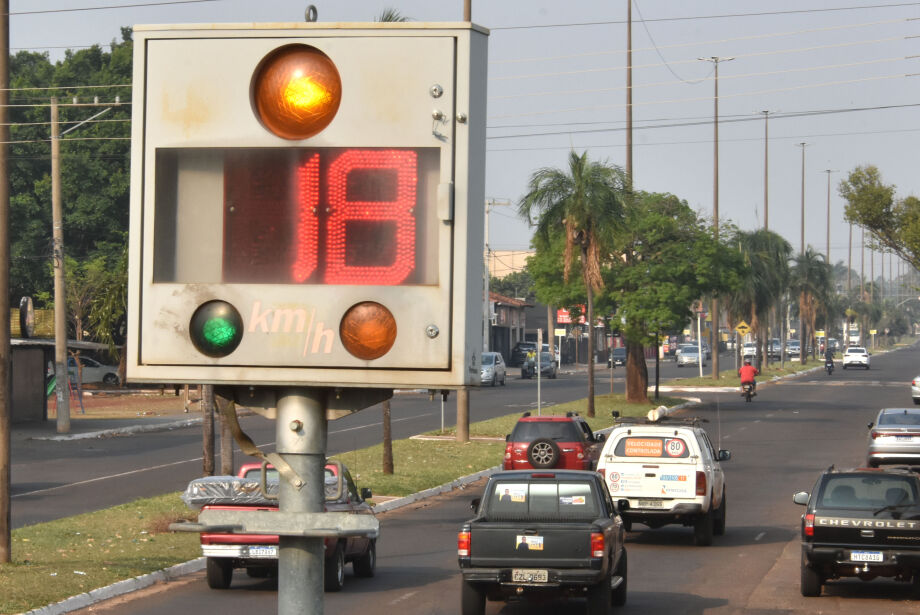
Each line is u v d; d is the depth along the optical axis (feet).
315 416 64.69
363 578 222.48
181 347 62.49
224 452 300.40
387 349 61.00
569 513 186.19
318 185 61.57
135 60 62.64
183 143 62.34
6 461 214.07
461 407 488.85
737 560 247.91
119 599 196.65
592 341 607.78
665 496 264.31
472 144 61.05
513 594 179.93
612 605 196.24
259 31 61.82
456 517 313.53
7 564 212.23
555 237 606.96
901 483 207.41
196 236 62.54
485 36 62.18
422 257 61.05
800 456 458.50
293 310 61.57
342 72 61.16
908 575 203.51
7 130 223.71
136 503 302.66
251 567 208.23
